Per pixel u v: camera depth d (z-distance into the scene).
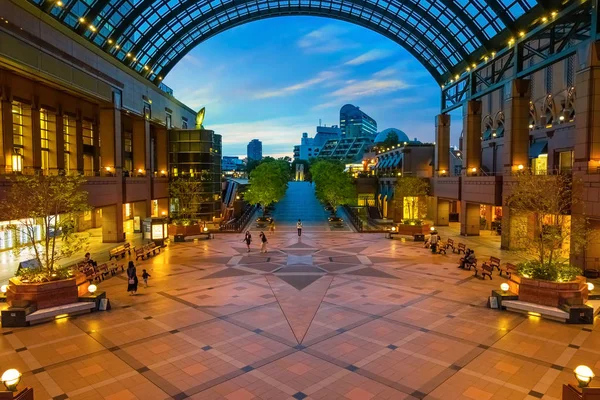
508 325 15.05
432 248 30.84
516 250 24.52
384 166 75.06
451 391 10.33
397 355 12.48
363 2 49.78
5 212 19.69
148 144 45.81
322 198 63.56
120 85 37.91
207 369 11.61
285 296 19.05
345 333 14.32
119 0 34.72
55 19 27.81
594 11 23.53
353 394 10.20
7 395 8.24
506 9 31.89
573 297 15.86
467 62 42.50
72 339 13.84
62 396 10.13
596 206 22.55
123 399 10.01
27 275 17.09
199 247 33.56
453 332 14.37
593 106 23.42
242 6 53.19
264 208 61.41
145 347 13.16
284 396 10.11
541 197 21.70
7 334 14.30
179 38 50.47
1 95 27.47
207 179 54.50
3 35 21.98
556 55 27.38
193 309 17.11
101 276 22.41
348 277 22.86
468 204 40.28
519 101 32.31
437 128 50.62
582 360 12.08
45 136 34.31
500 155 48.62
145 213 44.47
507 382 10.77
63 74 28.22
